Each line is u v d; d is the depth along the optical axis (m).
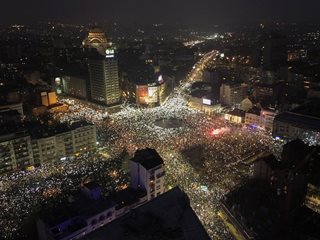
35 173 151.50
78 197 108.31
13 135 156.62
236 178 141.25
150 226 27.41
